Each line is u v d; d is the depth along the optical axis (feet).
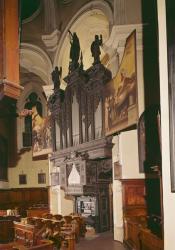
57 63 63.67
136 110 38.47
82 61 59.16
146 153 40.45
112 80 45.73
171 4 18.22
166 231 19.42
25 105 83.71
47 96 67.67
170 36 18.34
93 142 50.01
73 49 58.34
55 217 49.85
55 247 36.14
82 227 48.73
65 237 36.60
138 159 42.06
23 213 81.20
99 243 43.75
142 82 41.81
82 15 56.54
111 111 45.78
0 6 21.27
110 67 49.88
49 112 67.15
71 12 60.08
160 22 20.29
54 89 63.36
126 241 40.63
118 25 45.52
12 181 85.46
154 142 40.22
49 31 64.69
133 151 44.04
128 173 43.75
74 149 55.77
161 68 20.16
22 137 85.25
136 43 40.06
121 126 42.60
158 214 42.52
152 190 43.16
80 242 44.73
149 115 40.63
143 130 40.40
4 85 20.47
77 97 55.57
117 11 46.19
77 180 53.93
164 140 19.75
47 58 65.62
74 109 56.90
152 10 43.88
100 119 48.96
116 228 45.16
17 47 21.49
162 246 24.41
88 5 55.16
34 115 74.90
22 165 84.74
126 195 43.19
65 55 63.36
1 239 45.62
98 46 50.85
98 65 49.14
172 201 18.60
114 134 45.91
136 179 43.55
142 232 31.42
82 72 54.49
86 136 52.70
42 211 66.44
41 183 81.41
